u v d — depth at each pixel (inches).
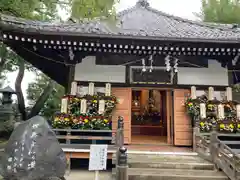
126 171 156.0
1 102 683.4
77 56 315.3
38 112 687.7
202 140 249.1
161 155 247.3
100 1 384.8
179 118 312.8
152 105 506.6
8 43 275.4
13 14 399.5
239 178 183.6
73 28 303.3
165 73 323.6
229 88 313.9
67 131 269.9
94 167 170.9
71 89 304.3
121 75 320.2
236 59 304.0
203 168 216.7
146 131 439.8
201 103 300.2
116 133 231.5
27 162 131.0
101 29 312.8
